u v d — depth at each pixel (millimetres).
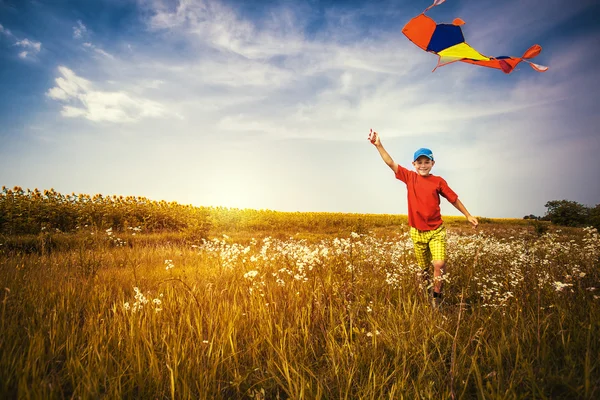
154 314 2955
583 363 2158
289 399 1992
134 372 2203
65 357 2498
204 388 2053
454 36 2914
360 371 2275
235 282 4457
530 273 4320
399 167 4551
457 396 1998
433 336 2768
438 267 4109
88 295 3838
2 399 1857
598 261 5184
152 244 9297
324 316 3355
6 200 11344
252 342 2742
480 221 35250
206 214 20062
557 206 26797
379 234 14742
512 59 3082
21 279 4059
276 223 22562
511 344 2535
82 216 12906
